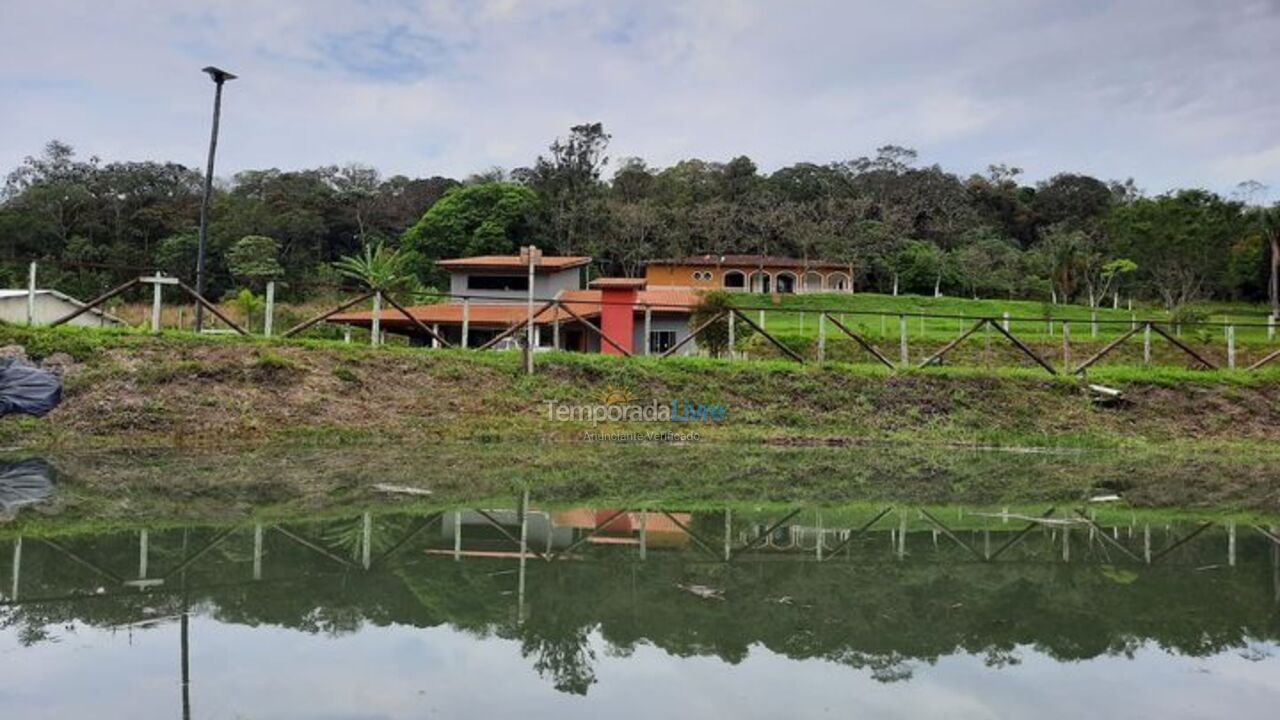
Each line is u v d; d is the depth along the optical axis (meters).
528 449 12.55
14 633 4.34
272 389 13.28
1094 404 16.75
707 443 13.86
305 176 73.81
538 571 5.85
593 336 29.44
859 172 82.44
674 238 60.00
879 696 3.76
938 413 16.03
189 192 65.94
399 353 15.39
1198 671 4.14
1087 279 55.19
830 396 16.25
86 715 3.32
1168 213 55.50
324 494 8.51
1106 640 4.64
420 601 5.09
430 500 8.41
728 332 23.06
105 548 6.11
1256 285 59.81
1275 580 5.95
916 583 5.78
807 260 57.09
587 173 67.56
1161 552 6.86
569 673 3.97
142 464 10.02
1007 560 6.50
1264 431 16.27
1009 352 30.06
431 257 53.47
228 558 5.94
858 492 9.73
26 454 10.45
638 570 5.96
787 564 6.25
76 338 13.26
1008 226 76.94
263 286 51.72
